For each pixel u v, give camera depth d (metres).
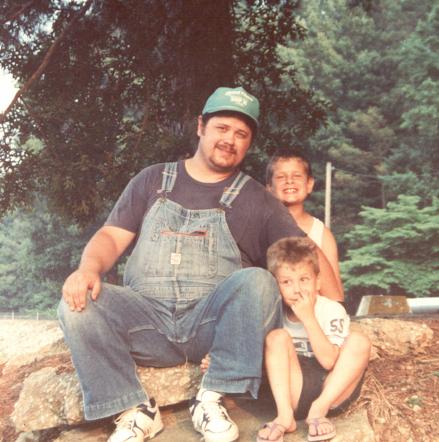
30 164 10.86
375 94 44.75
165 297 3.25
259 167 11.62
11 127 11.04
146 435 3.05
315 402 2.98
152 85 10.83
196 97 10.02
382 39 46.97
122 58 11.12
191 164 3.54
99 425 3.46
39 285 42.81
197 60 10.02
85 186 10.55
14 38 11.38
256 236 3.40
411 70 37.00
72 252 35.00
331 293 3.67
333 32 47.28
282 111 11.83
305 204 38.75
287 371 3.00
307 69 44.41
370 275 29.30
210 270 3.25
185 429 3.23
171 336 3.26
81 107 10.84
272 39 11.53
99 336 3.00
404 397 3.63
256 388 2.96
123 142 10.57
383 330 4.47
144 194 3.48
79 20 11.15
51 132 11.01
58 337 6.61
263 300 2.97
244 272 3.02
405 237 28.27
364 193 40.59
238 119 3.41
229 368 2.98
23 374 5.44
